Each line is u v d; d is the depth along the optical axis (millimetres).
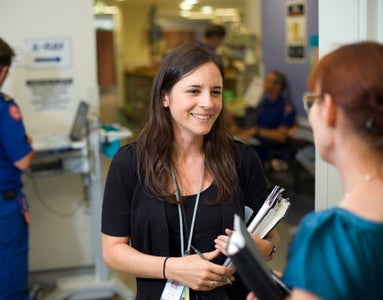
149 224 1433
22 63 3281
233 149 1546
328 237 802
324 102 845
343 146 846
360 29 1590
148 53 14078
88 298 3213
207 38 4980
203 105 1404
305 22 4422
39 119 3359
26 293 2695
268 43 5438
